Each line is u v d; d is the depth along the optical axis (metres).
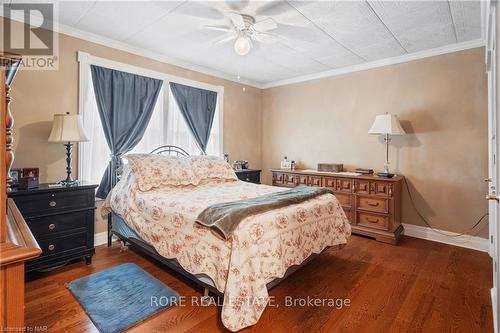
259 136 5.36
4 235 0.83
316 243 2.34
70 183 2.68
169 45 3.39
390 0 2.32
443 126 3.37
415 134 3.58
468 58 3.18
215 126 4.55
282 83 5.04
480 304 2.02
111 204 3.01
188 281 2.36
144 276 2.43
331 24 2.76
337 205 2.75
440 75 3.38
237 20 2.40
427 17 2.61
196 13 2.58
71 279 2.36
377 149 3.92
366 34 2.98
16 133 2.62
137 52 3.50
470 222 3.20
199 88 4.23
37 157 2.75
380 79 3.87
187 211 2.17
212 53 3.66
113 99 3.26
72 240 2.57
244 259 1.71
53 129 2.60
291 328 1.76
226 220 1.79
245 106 5.04
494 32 1.46
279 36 3.04
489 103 2.59
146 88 3.58
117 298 2.06
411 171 3.62
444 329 1.75
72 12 2.60
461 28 2.83
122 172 3.20
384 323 1.81
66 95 2.93
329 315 1.90
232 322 1.60
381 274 2.52
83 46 3.04
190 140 4.17
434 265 2.71
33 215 2.33
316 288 2.27
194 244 1.99
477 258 2.88
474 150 3.16
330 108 4.41
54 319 1.81
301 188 2.96
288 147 4.99
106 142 3.28
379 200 3.44
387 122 3.38
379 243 3.35
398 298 2.12
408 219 3.66
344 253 3.03
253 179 4.62
